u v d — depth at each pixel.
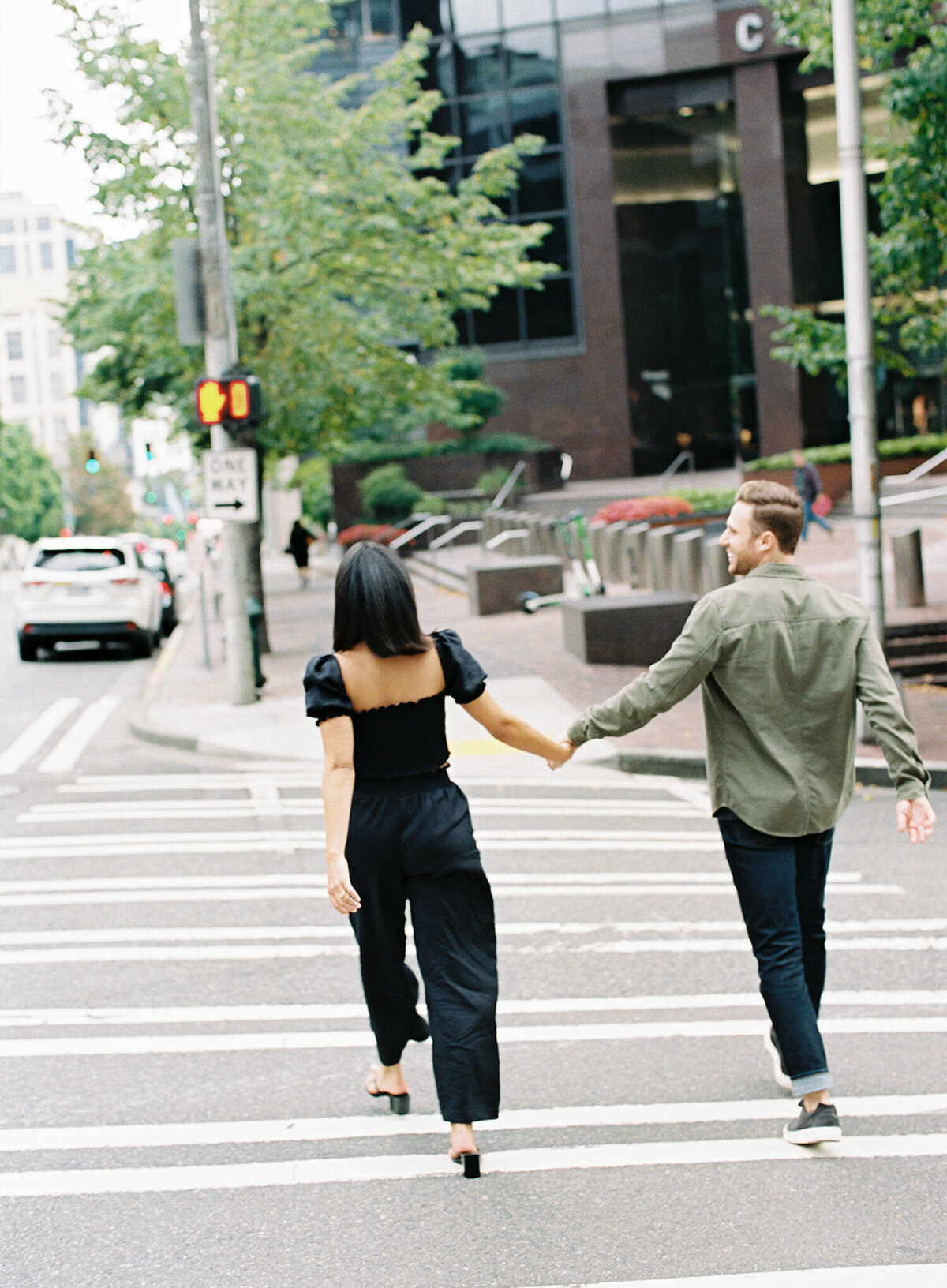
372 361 20.41
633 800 9.77
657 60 39.62
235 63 18.41
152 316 18.31
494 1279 3.30
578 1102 4.43
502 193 20.69
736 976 5.69
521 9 40.72
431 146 20.62
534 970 5.85
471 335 42.28
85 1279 3.38
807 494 25.64
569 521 21.27
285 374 18.95
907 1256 3.36
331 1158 4.06
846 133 10.20
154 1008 5.52
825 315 39.97
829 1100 4.02
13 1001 5.64
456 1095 3.84
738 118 38.66
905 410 40.19
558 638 17.28
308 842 8.62
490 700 4.00
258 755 12.14
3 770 11.95
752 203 38.59
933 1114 4.24
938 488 30.31
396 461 38.91
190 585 42.34
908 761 3.87
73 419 160.50
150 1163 4.06
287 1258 3.45
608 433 41.56
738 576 4.21
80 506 102.62
